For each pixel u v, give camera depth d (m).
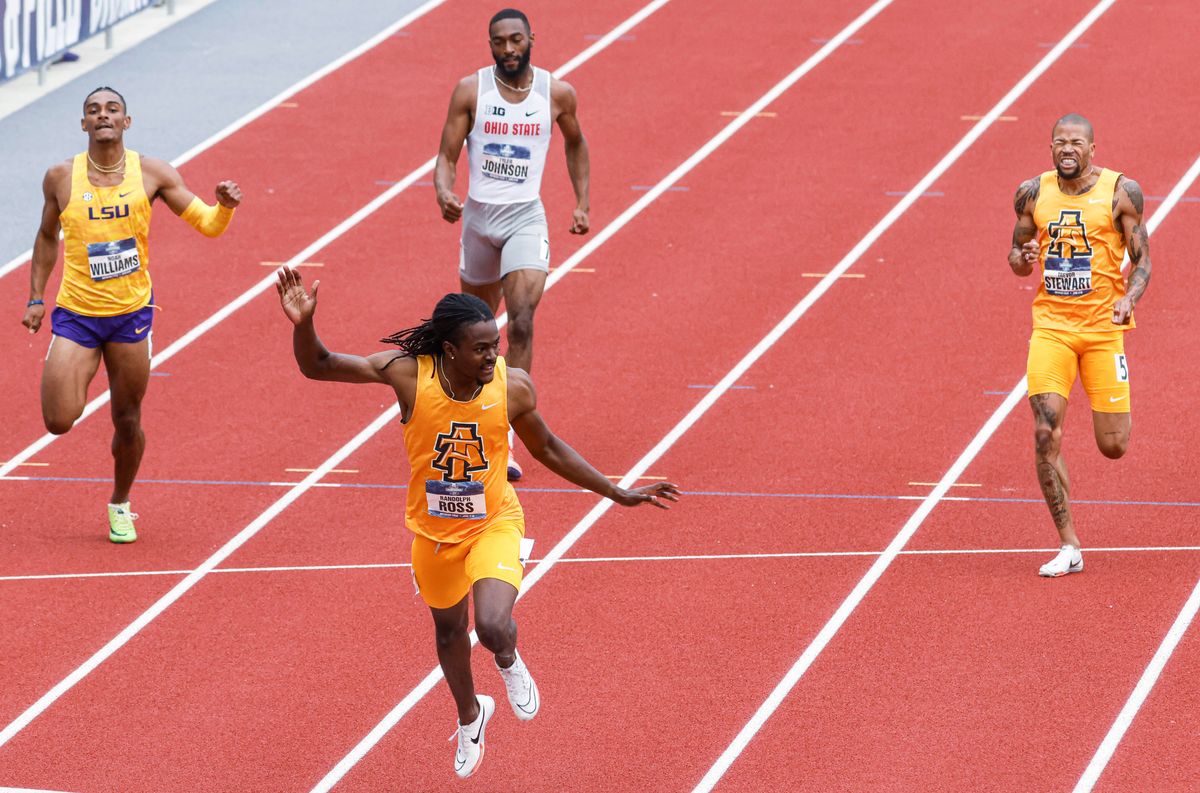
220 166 59.72
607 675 29.78
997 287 49.38
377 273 51.50
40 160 60.62
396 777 26.64
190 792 26.20
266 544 35.62
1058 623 31.30
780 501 37.22
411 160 60.28
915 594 32.69
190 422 42.09
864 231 53.53
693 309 48.47
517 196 38.47
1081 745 27.05
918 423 41.19
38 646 31.11
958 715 28.12
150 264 52.22
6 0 64.31
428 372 23.62
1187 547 34.41
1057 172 32.91
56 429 34.03
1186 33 69.31
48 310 49.34
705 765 26.77
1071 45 68.44
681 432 41.03
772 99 64.31
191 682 29.78
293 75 68.31
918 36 70.00
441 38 71.88
